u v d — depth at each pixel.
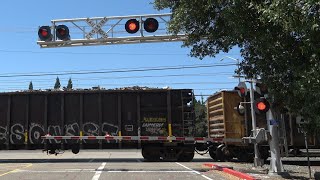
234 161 23.41
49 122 23.88
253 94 18.61
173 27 13.58
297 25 7.49
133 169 17.77
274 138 15.49
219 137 23.64
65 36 16.97
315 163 23.97
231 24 10.46
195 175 15.38
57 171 16.95
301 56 9.37
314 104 8.82
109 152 37.22
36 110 24.02
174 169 17.78
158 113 23.61
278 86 11.19
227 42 12.81
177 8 13.04
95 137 23.31
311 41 7.82
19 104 24.16
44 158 27.16
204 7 12.16
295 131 23.11
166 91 23.70
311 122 10.04
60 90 24.08
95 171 16.92
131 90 23.75
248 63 12.55
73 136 23.50
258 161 19.05
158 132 23.44
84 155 31.23
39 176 15.03
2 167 19.23
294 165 22.30
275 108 14.62
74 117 23.78
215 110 25.22
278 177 14.76
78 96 23.95
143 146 23.47
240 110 18.97
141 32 17.19
